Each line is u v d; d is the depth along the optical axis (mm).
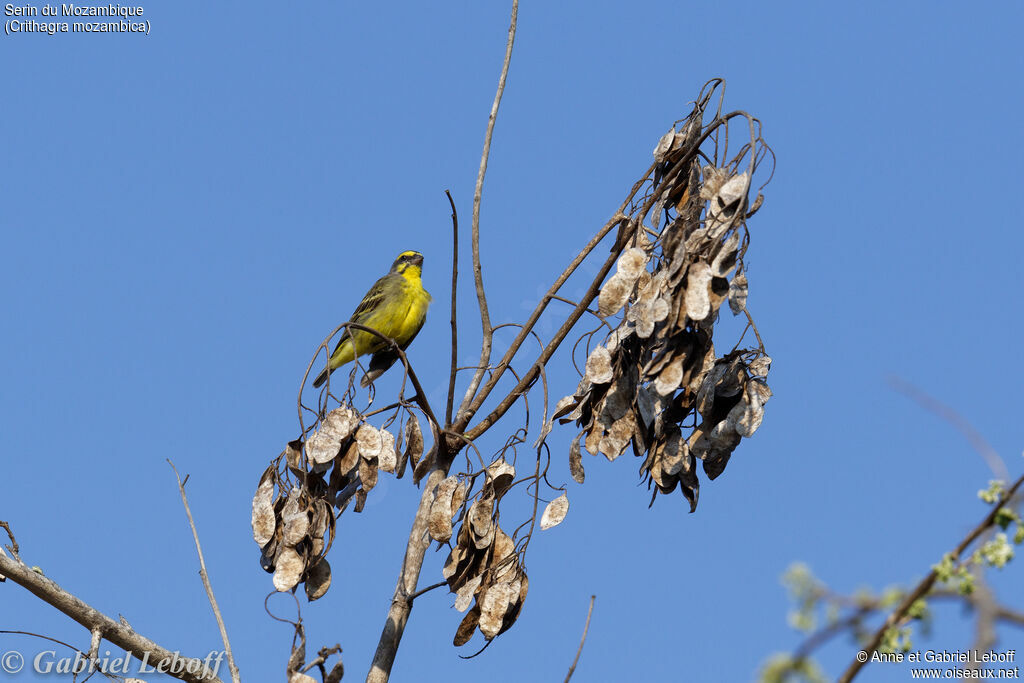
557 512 11367
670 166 12328
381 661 11570
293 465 10633
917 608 4695
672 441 11062
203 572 10867
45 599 11492
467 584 11375
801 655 4711
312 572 10320
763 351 10805
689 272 10391
